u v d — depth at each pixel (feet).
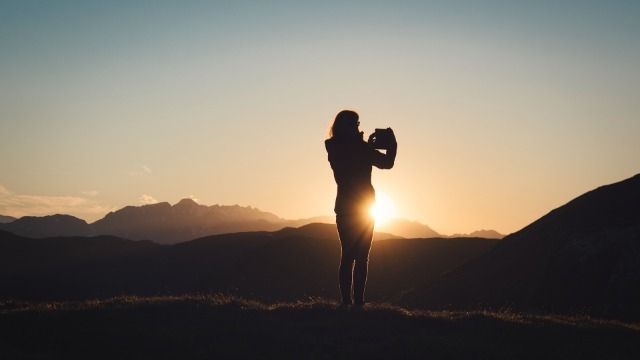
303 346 38.22
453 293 183.93
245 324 41.98
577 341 41.47
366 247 44.34
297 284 280.92
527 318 47.55
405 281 247.29
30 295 389.60
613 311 155.74
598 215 202.39
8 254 488.02
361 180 42.98
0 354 35.94
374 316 43.24
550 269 180.45
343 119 43.55
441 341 39.14
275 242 341.82
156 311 44.96
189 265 418.92
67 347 38.11
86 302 50.14
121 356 36.94
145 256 465.88
